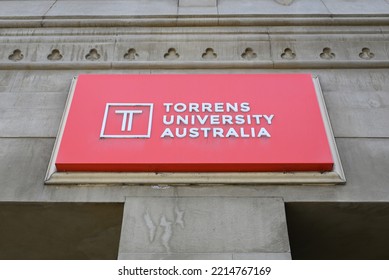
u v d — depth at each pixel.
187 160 5.30
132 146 5.45
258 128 5.64
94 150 5.41
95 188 5.30
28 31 6.88
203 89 6.10
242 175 5.31
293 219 5.45
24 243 5.85
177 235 4.91
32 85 6.39
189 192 5.25
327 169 5.36
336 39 6.81
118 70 6.53
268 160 5.30
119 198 5.21
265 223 5.01
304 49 6.72
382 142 5.74
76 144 5.48
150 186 5.30
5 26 6.90
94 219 5.43
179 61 6.55
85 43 6.79
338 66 6.53
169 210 5.10
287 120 5.74
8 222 5.48
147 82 6.20
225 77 6.26
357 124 5.92
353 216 5.40
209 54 6.71
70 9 7.26
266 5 7.35
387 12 7.09
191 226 4.98
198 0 7.36
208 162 5.28
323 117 5.82
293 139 5.53
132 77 6.27
